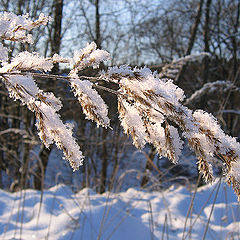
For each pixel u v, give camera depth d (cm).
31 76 64
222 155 73
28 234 275
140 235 279
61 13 722
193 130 71
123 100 73
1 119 855
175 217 319
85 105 69
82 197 379
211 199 354
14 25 63
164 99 69
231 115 661
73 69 68
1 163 825
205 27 852
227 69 1132
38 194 400
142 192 400
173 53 1255
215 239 258
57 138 73
